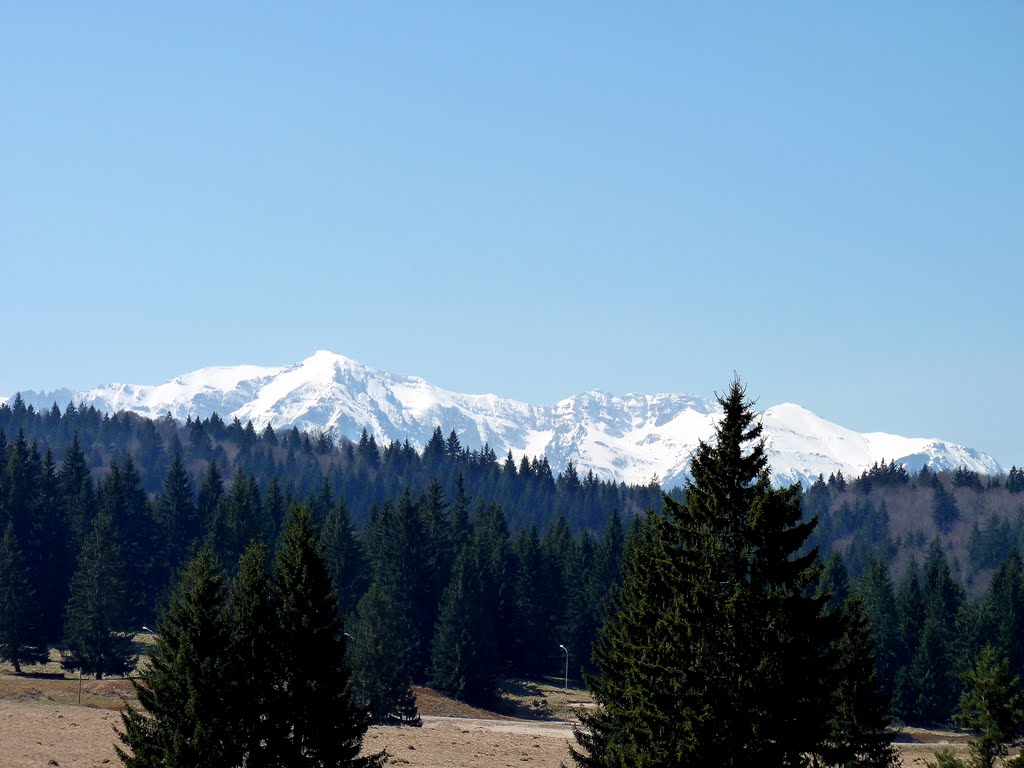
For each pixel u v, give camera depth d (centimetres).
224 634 9369
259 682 9438
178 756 8825
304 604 9594
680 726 7606
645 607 8719
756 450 7950
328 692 9450
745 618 7612
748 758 7538
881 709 11094
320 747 9381
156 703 9125
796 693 7594
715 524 7869
